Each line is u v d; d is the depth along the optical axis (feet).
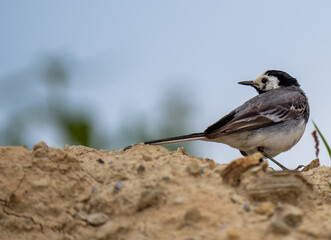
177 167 33.09
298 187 29.84
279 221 26.37
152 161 35.04
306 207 30.58
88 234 29.43
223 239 25.88
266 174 31.60
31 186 32.09
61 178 32.76
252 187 30.07
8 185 32.09
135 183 31.48
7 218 30.73
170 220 28.02
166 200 29.53
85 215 30.71
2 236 29.91
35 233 30.09
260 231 26.27
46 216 30.89
